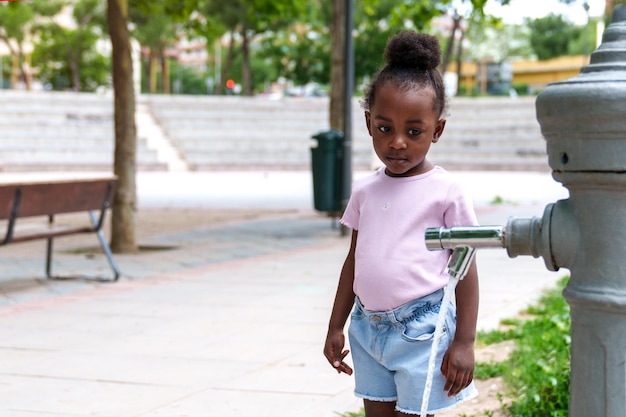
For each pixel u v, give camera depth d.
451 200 2.49
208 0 39.47
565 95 1.90
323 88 60.97
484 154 32.09
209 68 81.00
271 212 14.37
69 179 7.39
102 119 32.94
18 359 4.98
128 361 4.91
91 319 6.11
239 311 6.33
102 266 8.70
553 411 3.84
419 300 2.50
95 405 4.09
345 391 4.28
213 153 32.47
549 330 5.26
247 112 35.28
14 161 29.34
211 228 12.07
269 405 4.07
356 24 41.03
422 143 2.42
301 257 9.17
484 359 4.79
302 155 33.41
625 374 1.95
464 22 45.59
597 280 1.94
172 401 4.14
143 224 12.67
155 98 34.50
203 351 5.14
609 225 1.92
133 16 44.00
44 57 49.41
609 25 2.02
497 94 64.00
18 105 32.12
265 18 15.09
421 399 2.49
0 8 42.81
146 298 6.91
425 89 2.39
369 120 2.54
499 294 6.89
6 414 3.96
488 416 3.81
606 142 1.89
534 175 26.75
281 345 5.27
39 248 10.17
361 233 2.59
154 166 30.47
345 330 5.77
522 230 2.03
